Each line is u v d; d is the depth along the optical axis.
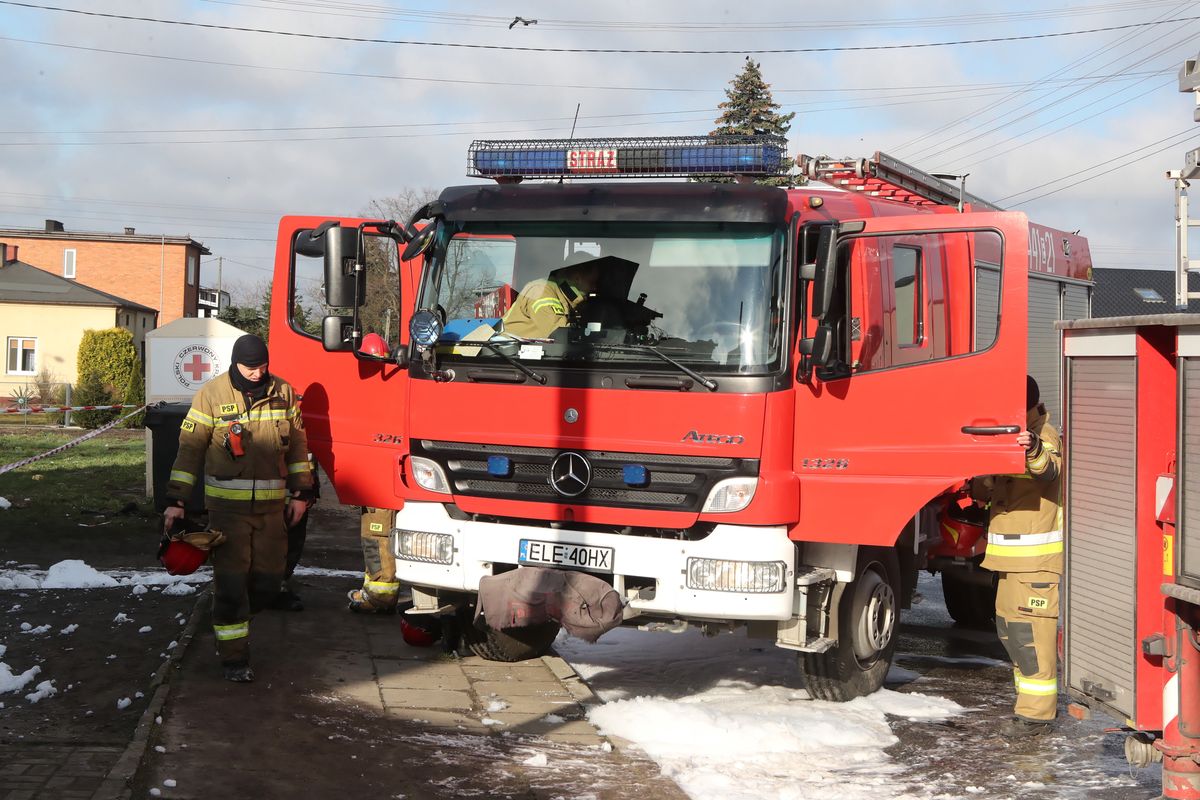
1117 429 4.83
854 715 6.76
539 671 7.48
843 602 6.97
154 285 64.06
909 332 7.07
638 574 6.36
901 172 9.09
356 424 7.34
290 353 7.53
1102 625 4.94
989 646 9.28
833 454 6.36
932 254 7.43
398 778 5.31
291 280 7.58
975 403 6.20
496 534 6.64
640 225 6.52
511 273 6.73
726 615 6.23
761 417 6.21
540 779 5.43
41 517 13.39
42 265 63.56
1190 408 4.29
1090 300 11.98
